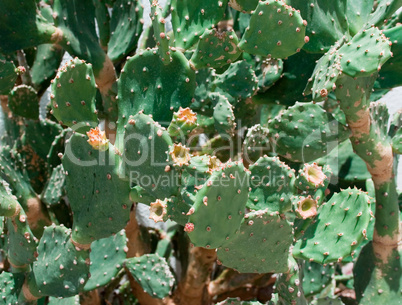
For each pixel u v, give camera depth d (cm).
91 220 155
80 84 144
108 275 185
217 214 134
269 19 144
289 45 146
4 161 187
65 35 181
